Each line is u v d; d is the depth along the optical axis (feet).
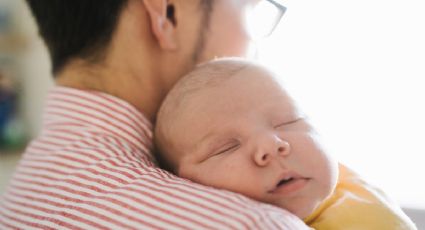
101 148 2.10
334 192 2.61
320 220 2.46
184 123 2.34
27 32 7.11
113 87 2.29
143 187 1.93
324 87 4.27
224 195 1.88
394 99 4.17
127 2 2.26
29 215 2.05
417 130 4.16
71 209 1.95
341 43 4.19
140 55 2.35
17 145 7.17
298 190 2.19
